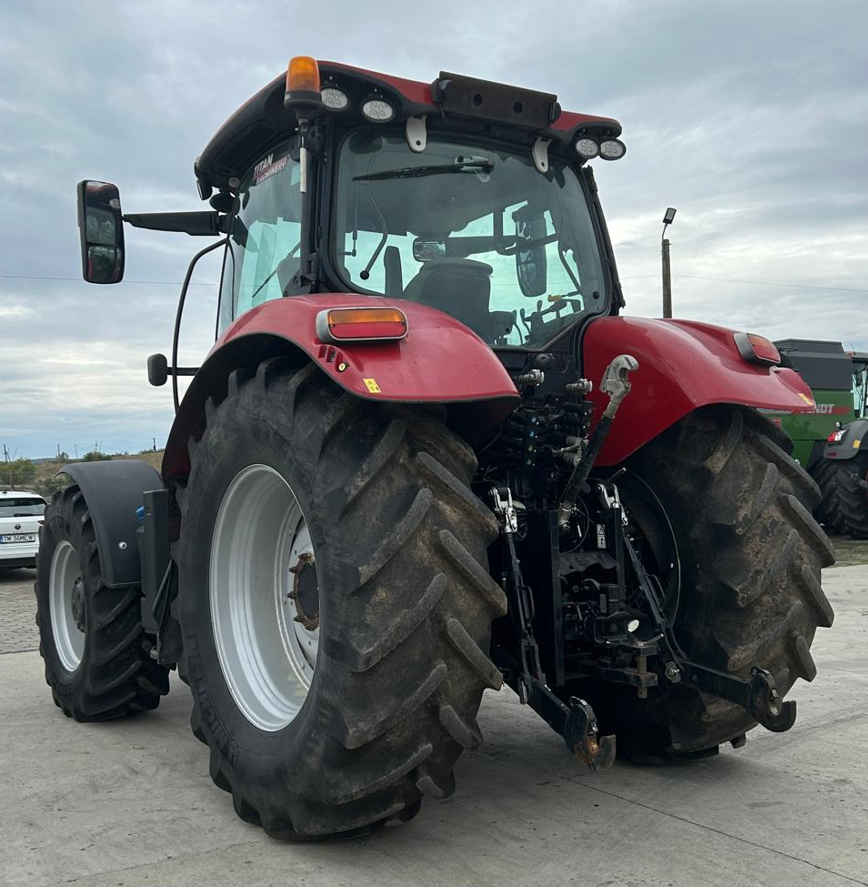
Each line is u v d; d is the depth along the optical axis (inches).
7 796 129.9
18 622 321.4
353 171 122.4
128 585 161.3
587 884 96.4
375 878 99.3
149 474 173.0
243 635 124.2
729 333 129.0
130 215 160.6
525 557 117.4
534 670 109.0
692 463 123.0
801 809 117.6
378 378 93.3
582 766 137.3
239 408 113.6
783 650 119.7
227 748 116.5
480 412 108.7
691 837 108.7
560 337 132.0
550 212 136.6
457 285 126.9
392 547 93.9
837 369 510.9
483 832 111.6
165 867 103.8
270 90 124.7
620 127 139.9
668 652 117.0
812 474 483.2
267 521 125.1
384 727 93.5
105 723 174.6
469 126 129.5
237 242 152.7
